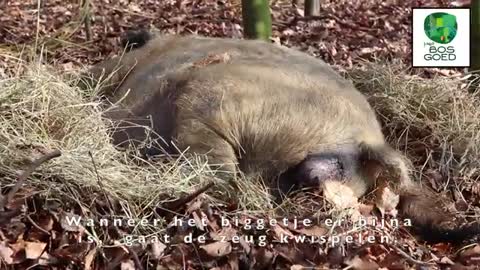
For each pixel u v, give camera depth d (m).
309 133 6.58
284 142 6.57
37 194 6.32
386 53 8.62
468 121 7.12
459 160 7.00
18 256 6.16
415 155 7.06
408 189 6.65
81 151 6.48
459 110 7.18
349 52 8.66
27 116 6.62
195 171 6.50
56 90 6.74
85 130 6.62
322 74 6.74
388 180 6.63
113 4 10.82
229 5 11.45
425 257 6.46
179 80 6.72
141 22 9.94
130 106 6.83
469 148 7.01
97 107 6.79
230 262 6.27
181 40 7.07
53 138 6.61
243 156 6.59
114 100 6.96
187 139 6.58
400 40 9.56
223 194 6.53
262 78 6.63
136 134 6.73
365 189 6.64
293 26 10.12
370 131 6.66
